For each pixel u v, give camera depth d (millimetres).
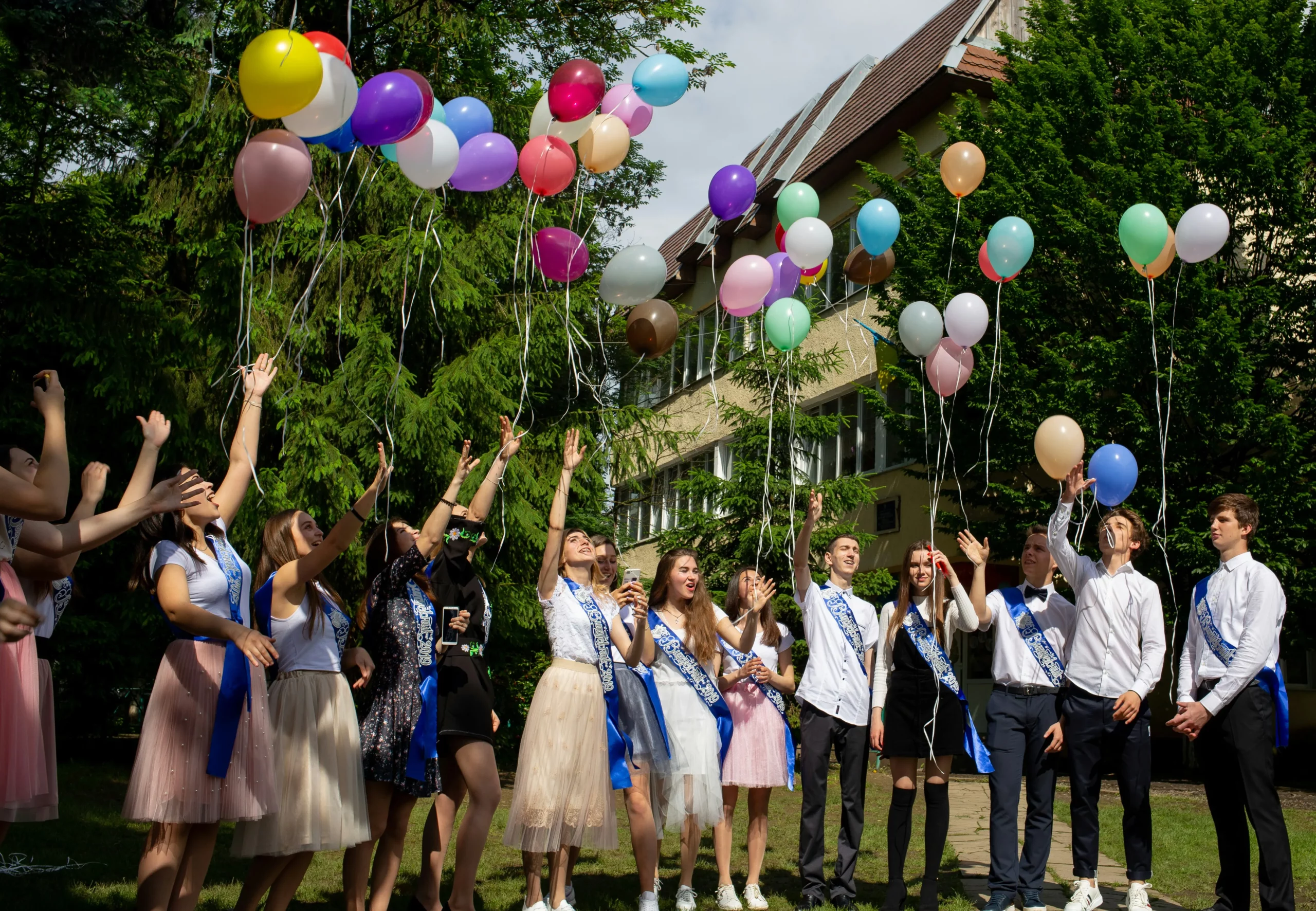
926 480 12484
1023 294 10688
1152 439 10078
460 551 4527
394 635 4227
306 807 3701
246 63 3885
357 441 11148
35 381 2934
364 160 11516
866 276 6129
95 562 11328
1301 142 10148
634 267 5078
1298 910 4750
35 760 3299
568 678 4422
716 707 5020
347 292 11531
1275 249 10703
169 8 6598
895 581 13477
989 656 15062
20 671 3262
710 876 5789
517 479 11969
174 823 3393
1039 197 10859
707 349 20797
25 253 11281
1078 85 11266
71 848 5723
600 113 5223
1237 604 4461
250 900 3717
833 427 14070
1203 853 6117
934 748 4754
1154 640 4684
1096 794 4727
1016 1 15492
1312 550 10383
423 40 12641
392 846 4234
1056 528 4934
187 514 3588
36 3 6148
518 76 14570
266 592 3877
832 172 17391
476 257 12047
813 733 5082
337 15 12031
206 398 11414
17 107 9805
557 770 4297
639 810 4598
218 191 11539
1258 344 10438
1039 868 4762
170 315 11875
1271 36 11141
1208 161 10188
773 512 13781
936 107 15172
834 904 4949
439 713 4246
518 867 5754
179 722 3412
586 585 4738
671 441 13992
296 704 3805
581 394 13758
